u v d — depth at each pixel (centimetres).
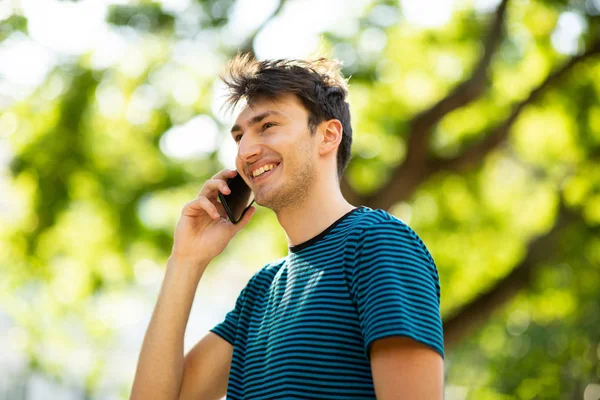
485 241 1039
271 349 207
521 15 945
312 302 203
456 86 905
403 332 183
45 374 1030
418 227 1018
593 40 927
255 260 1059
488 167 1032
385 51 951
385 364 185
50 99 943
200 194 254
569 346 1169
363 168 938
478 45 948
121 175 938
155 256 955
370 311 189
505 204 1052
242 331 231
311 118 227
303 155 223
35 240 910
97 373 1034
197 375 242
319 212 222
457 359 1468
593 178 998
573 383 1190
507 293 991
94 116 941
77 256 958
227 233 254
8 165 915
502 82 984
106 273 966
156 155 942
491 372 1251
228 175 254
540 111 977
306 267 212
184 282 247
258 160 224
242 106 231
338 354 196
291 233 224
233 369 226
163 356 239
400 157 934
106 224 935
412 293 192
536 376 1178
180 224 253
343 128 236
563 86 949
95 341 1030
